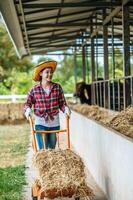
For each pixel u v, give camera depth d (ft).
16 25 40.93
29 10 37.83
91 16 49.42
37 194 17.11
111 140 17.26
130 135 17.19
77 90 57.06
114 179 16.70
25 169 25.99
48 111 19.31
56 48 72.49
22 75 110.52
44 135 18.54
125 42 33.55
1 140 41.01
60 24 46.11
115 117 21.06
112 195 17.12
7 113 62.18
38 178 17.08
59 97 19.44
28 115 18.52
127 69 33.58
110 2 33.86
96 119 26.09
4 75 106.83
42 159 17.01
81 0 38.14
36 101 19.33
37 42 62.18
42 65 19.02
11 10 32.45
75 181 16.10
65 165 16.71
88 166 24.44
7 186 21.54
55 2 37.22
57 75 130.72
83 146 27.20
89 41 61.31
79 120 30.14
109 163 17.75
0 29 111.96
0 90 104.06
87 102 55.72
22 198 19.36
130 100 32.81
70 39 62.69
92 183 21.21
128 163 14.20
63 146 33.94
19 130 50.55
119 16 41.04
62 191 15.99
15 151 33.81
